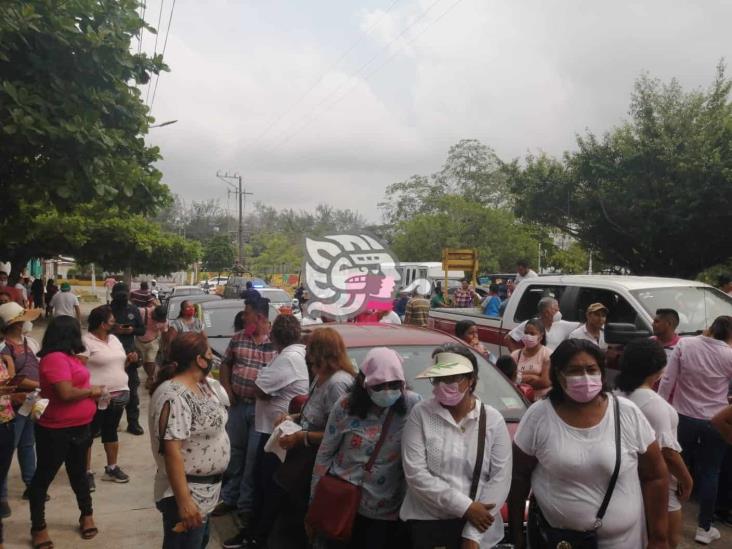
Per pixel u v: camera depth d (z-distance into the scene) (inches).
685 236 748.6
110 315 270.1
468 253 913.5
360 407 148.7
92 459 310.2
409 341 218.5
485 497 134.7
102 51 340.5
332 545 154.4
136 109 374.6
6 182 366.6
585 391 125.0
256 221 5118.1
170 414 146.9
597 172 798.5
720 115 744.3
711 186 698.2
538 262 1712.6
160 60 377.4
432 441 135.9
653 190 753.6
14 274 986.1
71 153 334.0
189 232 4411.9
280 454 182.1
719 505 246.1
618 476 127.4
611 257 851.4
